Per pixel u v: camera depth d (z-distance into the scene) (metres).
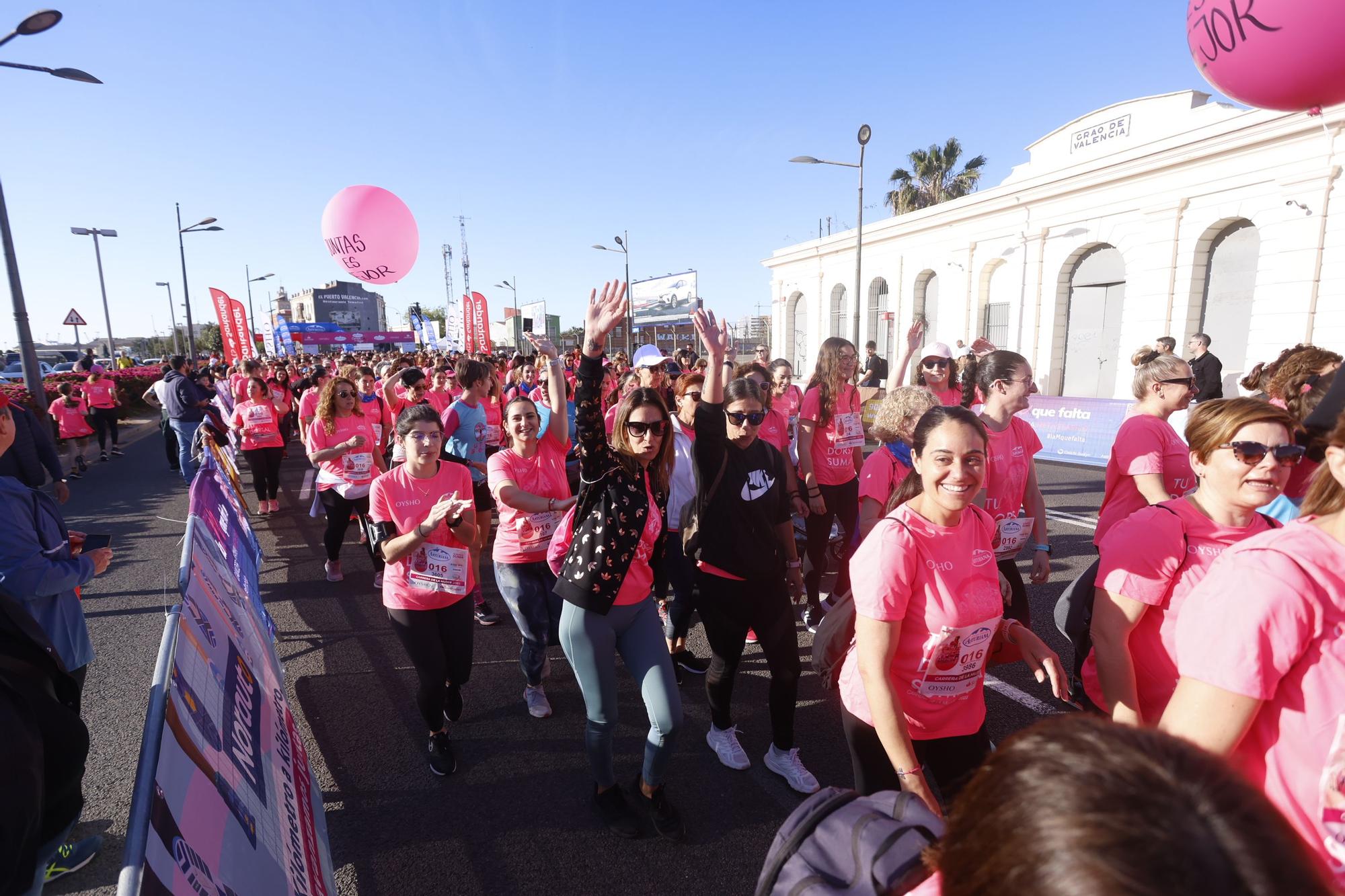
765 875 0.94
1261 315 12.29
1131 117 14.63
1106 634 1.87
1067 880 0.46
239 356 19.44
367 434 5.73
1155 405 2.81
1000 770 0.60
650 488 2.77
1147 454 2.72
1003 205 17.36
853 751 2.05
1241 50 3.21
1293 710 1.18
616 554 2.49
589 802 2.86
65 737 1.68
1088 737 0.57
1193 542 1.80
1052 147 16.48
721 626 2.86
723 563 2.78
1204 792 0.49
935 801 1.69
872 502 3.30
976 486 1.80
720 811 2.79
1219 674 1.20
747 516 2.76
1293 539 1.20
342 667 4.11
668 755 2.52
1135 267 14.55
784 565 2.85
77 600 2.63
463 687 3.87
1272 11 3.00
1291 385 3.02
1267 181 12.08
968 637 1.87
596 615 2.52
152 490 9.79
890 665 1.83
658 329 43.16
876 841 0.88
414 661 2.94
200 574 2.42
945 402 5.61
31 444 4.52
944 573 1.83
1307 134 11.38
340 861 2.54
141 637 4.56
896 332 21.64
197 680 1.88
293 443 14.27
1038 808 0.52
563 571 2.58
